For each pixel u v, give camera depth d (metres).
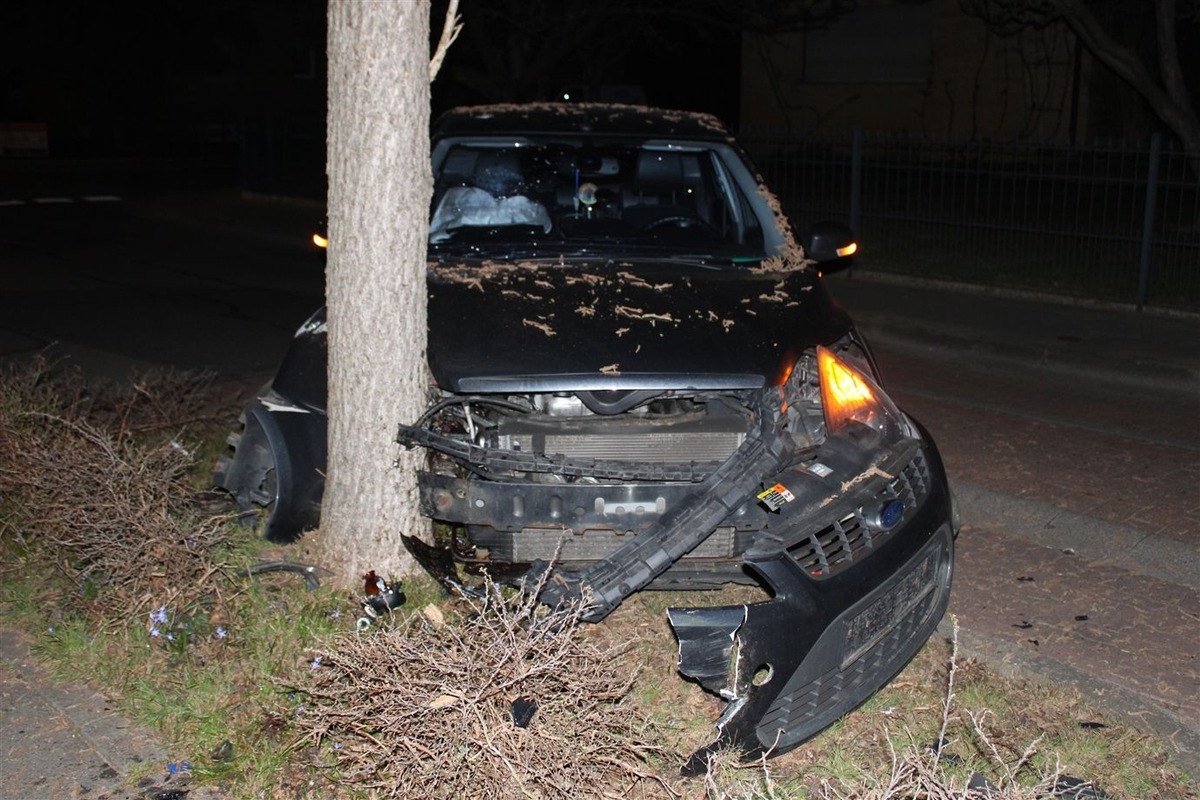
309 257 14.15
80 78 29.67
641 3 16.75
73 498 4.63
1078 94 20.33
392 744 3.23
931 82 22.19
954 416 7.64
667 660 4.25
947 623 4.62
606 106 6.42
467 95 22.23
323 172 21.17
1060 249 12.32
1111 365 8.79
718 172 6.01
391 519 4.44
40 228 16.25
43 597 4.64
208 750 3.68
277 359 8.88
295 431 4.76
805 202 14.00
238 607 4.39
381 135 4.12
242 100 31.61
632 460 4.06
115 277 12.39
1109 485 6.20
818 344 4.49
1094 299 10.80
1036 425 7.41
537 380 4.05
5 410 5.48
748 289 4.91
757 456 3.93
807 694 3.63
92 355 8.82
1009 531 5.62
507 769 3.11
